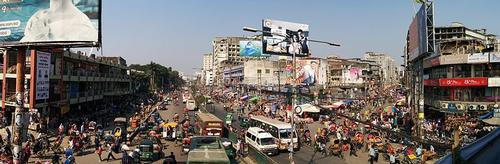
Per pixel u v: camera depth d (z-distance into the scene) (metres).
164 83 179.12
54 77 44.59
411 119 46.94
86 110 60.25
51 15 35.41
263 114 61.19
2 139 31.81
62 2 35.41
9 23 35.72
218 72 199.62
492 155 6.82
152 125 47.94
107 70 75.81
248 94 104.88
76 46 35.69
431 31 39.34
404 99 82.50
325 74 113.81
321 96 72.56
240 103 85.69
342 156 33.53
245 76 127.94
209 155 24.58
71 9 35.38
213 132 41.09
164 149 37.12
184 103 103.88
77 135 35.06
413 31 47.88
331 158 33.03
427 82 56.91
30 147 29.27
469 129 36.09
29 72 38.66
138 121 48.47
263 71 129.50
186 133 42.72
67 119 46.47
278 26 84.12
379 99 84.12
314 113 59.69
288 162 31.17
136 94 108.88
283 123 38.44
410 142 34.94
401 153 31.45
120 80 84.88
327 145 39.06
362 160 32.16
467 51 51.06
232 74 153.62
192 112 76.62
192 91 163.12
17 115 24.98
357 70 122.62
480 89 46.28
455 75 48.19
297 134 37.59
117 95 81.88
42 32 35.34
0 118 39.44
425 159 28.34
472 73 46.59
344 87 118.25
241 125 54.00
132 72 112.62
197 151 25.48
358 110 68.25
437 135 37.06
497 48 47.81
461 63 47.00
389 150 31.75
